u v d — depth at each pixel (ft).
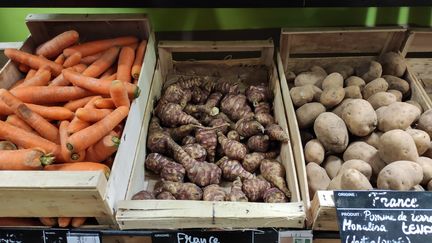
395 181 3.38
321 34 5.20
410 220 3.09
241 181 4.20
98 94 4.27
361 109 4.07
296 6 3.65
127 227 3.27
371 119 4.05
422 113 4.51
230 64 5.52
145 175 4.47
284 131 4.32
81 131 3.55
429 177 3.74
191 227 3.30
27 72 4.81
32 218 3.45
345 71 5.14
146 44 5.11
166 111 4.77
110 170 3.56
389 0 3.62
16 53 4.66
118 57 5.03
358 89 4.54
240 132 4.58
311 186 3.81
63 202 3.07
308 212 3.39
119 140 3.57
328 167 4.12
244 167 4.39
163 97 5.02
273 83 5.12
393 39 5.26
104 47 5.04
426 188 3.80
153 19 5.95
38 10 5.93
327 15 5.91
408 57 5.76
